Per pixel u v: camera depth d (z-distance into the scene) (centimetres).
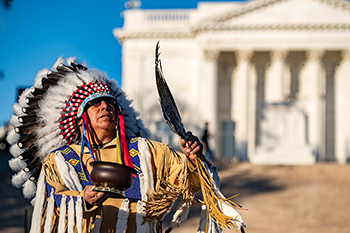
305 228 877
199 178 213
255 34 3581
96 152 213
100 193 177
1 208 1152
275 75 3594
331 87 3719
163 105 203
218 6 3694
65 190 189
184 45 3759
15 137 216
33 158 216
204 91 3562
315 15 3522
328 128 3709
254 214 1040
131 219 202
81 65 237
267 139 2309
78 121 221
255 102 3738
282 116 2288
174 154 222
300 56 3709
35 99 217
